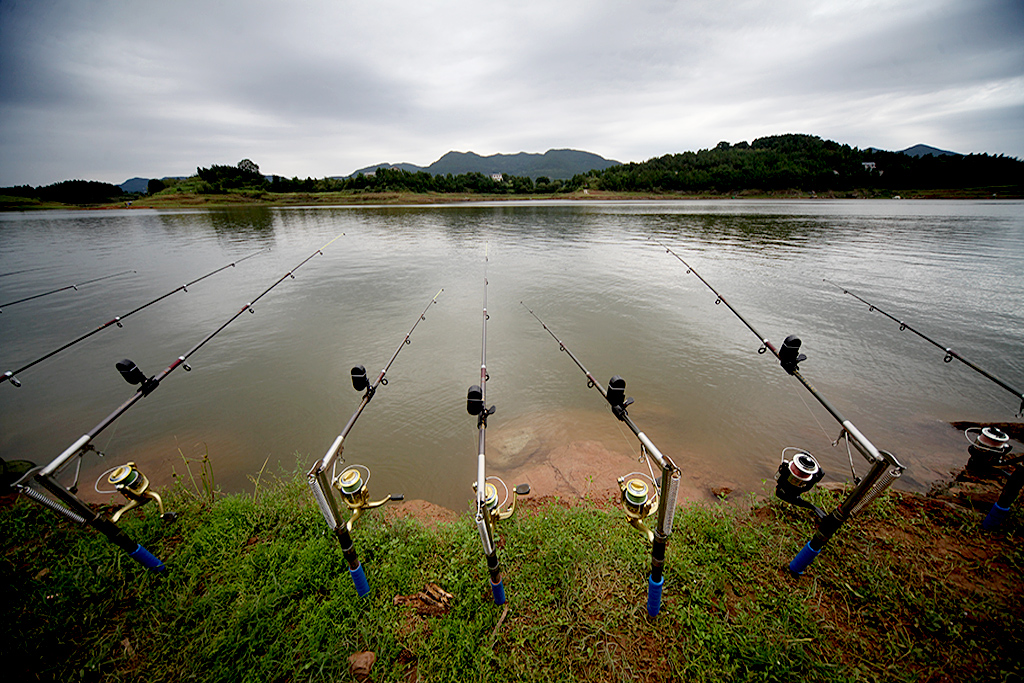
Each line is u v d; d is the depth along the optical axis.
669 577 3.36
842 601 3.18
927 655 2.78
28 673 2.75
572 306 12.39
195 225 35.81
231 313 12.07
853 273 14.99
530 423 6.86
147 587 3.35
